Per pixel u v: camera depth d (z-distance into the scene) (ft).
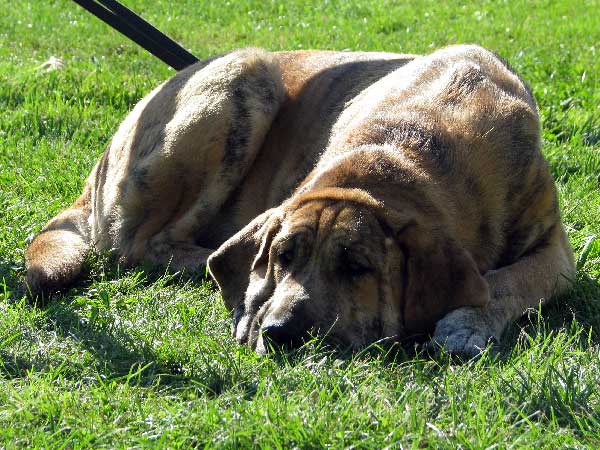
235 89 36.52
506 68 34.40
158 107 38.09
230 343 27.68
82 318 29.71
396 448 20.89
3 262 34.65
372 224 26.20
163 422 22.43
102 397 23.66
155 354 26.61
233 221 36.94
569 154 46.68
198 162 36.29
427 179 28.14
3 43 75.00
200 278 34.04
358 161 28.37
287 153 36.29
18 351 27.14
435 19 85.15
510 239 30.66
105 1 42.37
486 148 29.91
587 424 21.95
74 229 37.88
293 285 26.32
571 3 90.02
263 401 22.79
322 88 36.88
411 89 32.60
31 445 21.71
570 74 61.62
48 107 53.93
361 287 26.13
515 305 29.19
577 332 27.22
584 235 36.22
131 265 36.37
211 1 93.81
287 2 93.35
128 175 36.94
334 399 23.68
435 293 26.40
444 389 23.63
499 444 20.75
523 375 24.21
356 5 90.74
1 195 40.55
